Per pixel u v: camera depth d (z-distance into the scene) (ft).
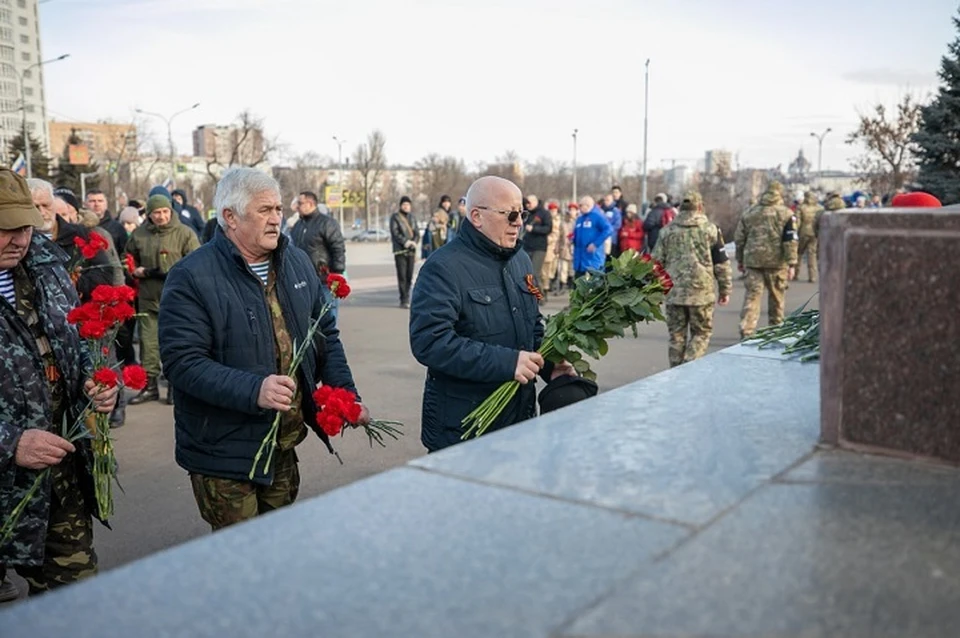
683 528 4.25
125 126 216.13
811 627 3.35
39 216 8.64
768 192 30.78
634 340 32.30
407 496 4.71
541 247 43.34
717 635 3.30
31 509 8.59
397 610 3.49
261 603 3.55
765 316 39.47
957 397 5.05
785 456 5.32
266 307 9.81
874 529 4.23
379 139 205.87
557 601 3.55
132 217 31.99
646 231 52.26
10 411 8.59
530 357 9.82
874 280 5.26
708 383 7.33
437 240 51.52
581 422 6.11
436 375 10.71
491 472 5.07
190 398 9.64
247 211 9.63
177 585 3.71
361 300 47.62
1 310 8.63
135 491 15.70
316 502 4.65
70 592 3.66
